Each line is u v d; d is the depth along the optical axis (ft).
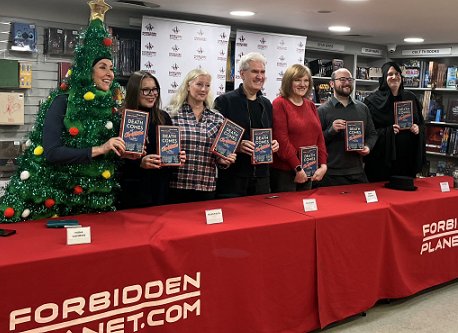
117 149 6.90
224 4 12.92
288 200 9.18
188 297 6.45
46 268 5.27
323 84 19.90
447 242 10.36
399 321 9.09
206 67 15.65
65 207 7.23
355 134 11.23
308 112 10.60
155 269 6.08
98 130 7.04
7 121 13.41
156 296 6.14
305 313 7.94
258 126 9.78
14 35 13.32
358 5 12.44
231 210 8.12
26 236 6.07
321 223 7.88
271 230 7.25
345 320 9.01
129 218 7.22
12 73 13.32
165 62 14.96
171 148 7.91
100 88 7.12
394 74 12.28
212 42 15.61
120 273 5.80
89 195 7.29
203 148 8.84
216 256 6.68
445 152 21.07
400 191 10.57
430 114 21.40
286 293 7.59
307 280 7.87
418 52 21.34
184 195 9.04
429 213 9.80
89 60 6.93
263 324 7.34
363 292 8.71
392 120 12.48
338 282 8.29
